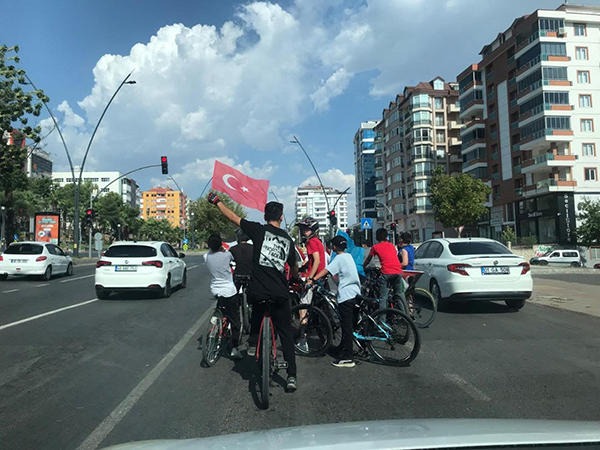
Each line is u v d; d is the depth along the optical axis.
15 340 7.31
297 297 7.01
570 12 45.62
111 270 12.03
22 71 24.41
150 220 129.75
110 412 4.22
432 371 5.58
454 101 71.31
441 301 9.77
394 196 79.94
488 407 4.28
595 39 45.94
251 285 4.66
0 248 48.03
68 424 3.94
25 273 18.02
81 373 5.52
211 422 3.96
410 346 5.83
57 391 4.84
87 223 34.31
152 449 1.86
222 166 5.37
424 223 69.88
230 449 1.72
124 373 5.54
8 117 24.12
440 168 50.91
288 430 1.97
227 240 10.67
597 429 1.74
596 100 45.53
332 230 40.03
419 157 70.25
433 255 10.59
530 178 48.94
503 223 54.50
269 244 4.64
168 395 4.71
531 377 5.28
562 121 44.94
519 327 8.24
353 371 5.65
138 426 3.88
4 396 4.68
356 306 6.25
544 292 12.74
